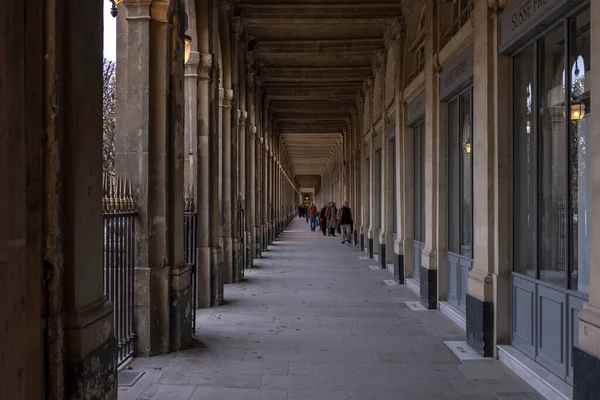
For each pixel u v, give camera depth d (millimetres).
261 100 19719
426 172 9422
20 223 2738
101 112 3963
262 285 11727
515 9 5652
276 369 5723
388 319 8242
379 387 5184
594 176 3936
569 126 4855
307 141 38219
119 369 5633
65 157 3484
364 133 19719
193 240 7719
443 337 7121
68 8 3475
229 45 11586
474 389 5113
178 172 6504
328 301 9773
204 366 5793
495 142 6148
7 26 2607
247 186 15648
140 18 6090
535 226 5500
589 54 4535
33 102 3209
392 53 13164
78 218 3557
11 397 2633
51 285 3324
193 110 8758
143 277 6117
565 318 4859
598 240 3871
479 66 6461
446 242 8945
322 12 12336
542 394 4945
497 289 6102
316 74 18078
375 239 17266
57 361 3338
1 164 2545
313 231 36125
